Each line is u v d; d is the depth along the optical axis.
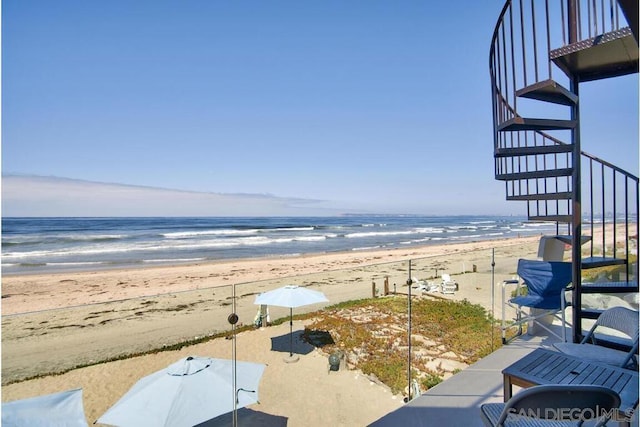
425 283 7.25
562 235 4.33
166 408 3.20
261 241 38.25
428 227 67.19
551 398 1.48
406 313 6.82
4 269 20.28
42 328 5.60
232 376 3.70
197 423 3.13
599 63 3.53
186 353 5.54
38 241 34.19
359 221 94.44
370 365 5.55
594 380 2.04
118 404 3.32
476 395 2.89
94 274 18.36
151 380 3.54
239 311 4.91
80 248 30.02
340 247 33.12
